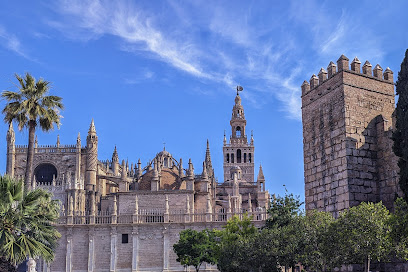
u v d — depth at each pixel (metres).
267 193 132.00
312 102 59.97
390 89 57.28
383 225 39.94
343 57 55.41
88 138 116.19
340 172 53.97
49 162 115.62
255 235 56.72
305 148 60.38
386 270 50.41
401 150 43.69
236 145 168.50
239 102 175.50
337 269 52.59
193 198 104.62
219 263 65.81
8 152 115.56
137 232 95.94
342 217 42.00
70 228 97.00
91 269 94.88
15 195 37.81
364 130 54.78
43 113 50.38
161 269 94.38
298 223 49.19
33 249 37.16
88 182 113.00
